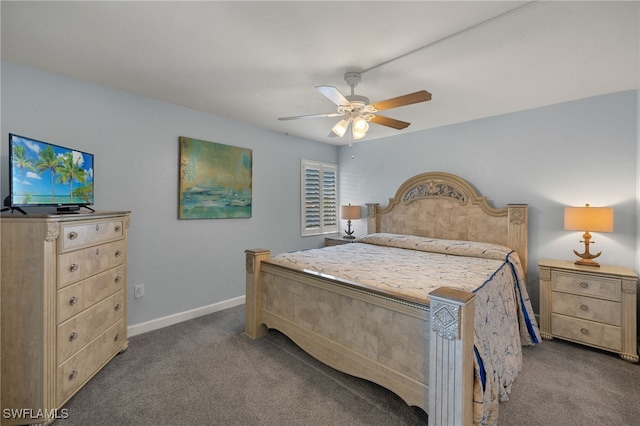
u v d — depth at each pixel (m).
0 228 1.65
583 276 2.61
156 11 1.61
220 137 3.54
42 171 1.90
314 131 4.23
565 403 1.89
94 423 1.71
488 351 1.71
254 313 2.78
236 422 1.73
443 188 3.82
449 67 2.24
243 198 3.79
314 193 4.82
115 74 2.42
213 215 3.48
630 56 2.07
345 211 4.71
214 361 2.39
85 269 1.99
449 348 1.47
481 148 3.59
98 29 1.78
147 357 2.44
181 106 3.19
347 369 2.06
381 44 1.93
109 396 1.94
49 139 2.36
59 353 1.76
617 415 1.78
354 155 5.02
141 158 2.90
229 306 3.67
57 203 2.02
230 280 3.70
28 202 1.79
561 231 3.06
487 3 1.53
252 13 1.62
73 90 2.48
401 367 1.76
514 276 2.77
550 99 2.94
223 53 2.07
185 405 1.87
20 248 1.67
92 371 2.06
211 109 3.30
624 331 2.43
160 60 2.17
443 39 1.86
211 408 1.84
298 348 2.62
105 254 2.21
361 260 2.78
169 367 2.29
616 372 2.24
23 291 1.67
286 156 4.39
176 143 3.16
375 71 2.31
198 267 3.38
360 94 2.76
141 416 1.77
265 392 2.00
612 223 2.58
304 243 4.68
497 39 1.86
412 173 4.26
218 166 3.52
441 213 3.83
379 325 1.88
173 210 3.16
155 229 3.02
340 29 1.77
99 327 2.14
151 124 2.97
